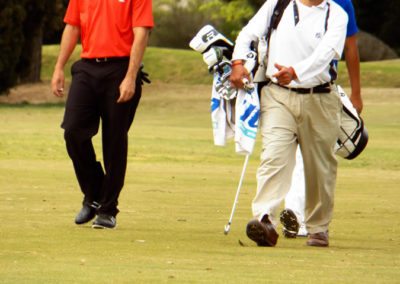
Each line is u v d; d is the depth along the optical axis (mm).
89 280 14383
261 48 18922
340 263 16734
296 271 15688
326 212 19516
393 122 67562
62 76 21703
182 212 24906
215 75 19406
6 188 29641
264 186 18828
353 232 21906
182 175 35812
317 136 19109
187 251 17844
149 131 59000
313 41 18641
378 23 133750
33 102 83875
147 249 17953
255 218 18719
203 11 113750
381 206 27375
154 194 29203
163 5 114688
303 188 21234
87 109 21078
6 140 48281
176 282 14359
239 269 15766
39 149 44875
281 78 18312
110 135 21062
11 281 14164
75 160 21328
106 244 18484
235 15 108938
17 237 19172
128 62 20922
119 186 21141
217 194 29766
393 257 17656
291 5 18797
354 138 19922
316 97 18906
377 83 96500
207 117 73188
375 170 39875
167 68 102062
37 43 93250
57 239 19031
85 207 21562
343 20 18703
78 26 21641
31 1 82812
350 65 20281
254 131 18906
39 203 25844
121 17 20797
